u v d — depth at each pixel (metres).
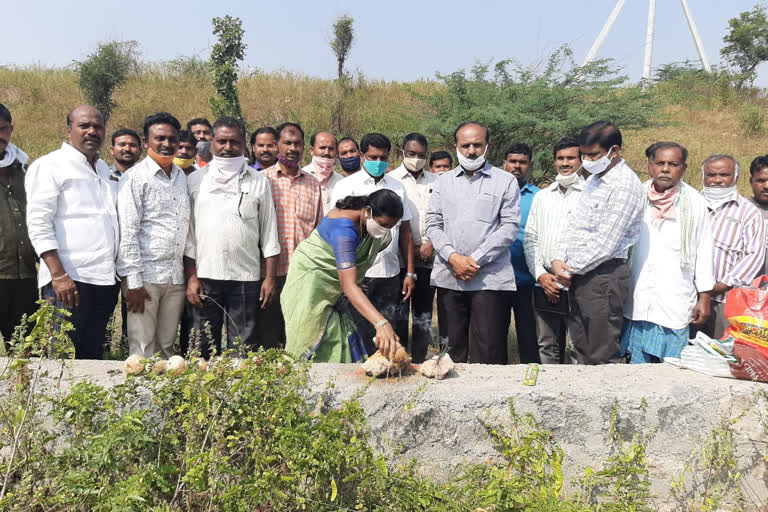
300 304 3.12
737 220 3.85
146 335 3.68
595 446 2.72
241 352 2.64
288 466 2.30
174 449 2.44
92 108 3.45
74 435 2.55
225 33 10.09
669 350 3.54
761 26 22.36
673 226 3.54
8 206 3.59
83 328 3.46
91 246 3.42
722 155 3.96
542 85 9.43
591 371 2.97
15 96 13.57
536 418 2.69
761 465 2.79
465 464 2.62
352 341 3.28
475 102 9.63
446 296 4.03
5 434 2.49
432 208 4.11
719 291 3.81
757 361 2.76
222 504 2.23
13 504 2.23
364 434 2.50
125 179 3.71
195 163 5.64
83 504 2.35
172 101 13.80
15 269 3.62
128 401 2.52
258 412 2.40
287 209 4.30
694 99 15.90
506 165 4.77
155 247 3.64
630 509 2.46
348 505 2.33
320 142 4.69
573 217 3.63
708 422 2.75
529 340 4.55
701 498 2.78
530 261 4.16
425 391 2.68
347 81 14.21
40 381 2.54
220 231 3.75
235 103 10.30
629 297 3.67
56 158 3.39
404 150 4.79
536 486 2.47
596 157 3.46
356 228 3.02
